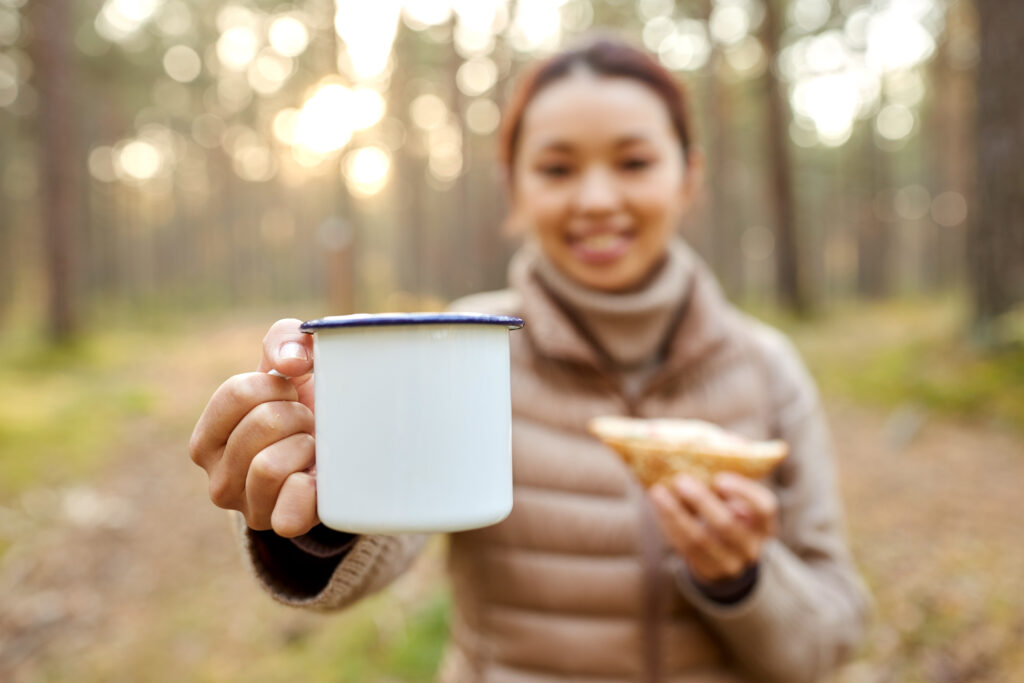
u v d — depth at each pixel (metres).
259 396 0.83
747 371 1.64
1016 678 2.75
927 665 2.93
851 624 1.52
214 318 23.75
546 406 1.54
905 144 27.42
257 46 21.16
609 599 1.46
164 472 5.78
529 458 1.51
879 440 5.67
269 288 37.47
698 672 1.48
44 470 5.61
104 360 11.09
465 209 16.86
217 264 36.91
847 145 24.81
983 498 4.36
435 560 4.05
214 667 3.32
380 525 0.74
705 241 17.14
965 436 5.46
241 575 4.14
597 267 1.58
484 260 16.03
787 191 13.09
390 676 3.10
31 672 3.33
